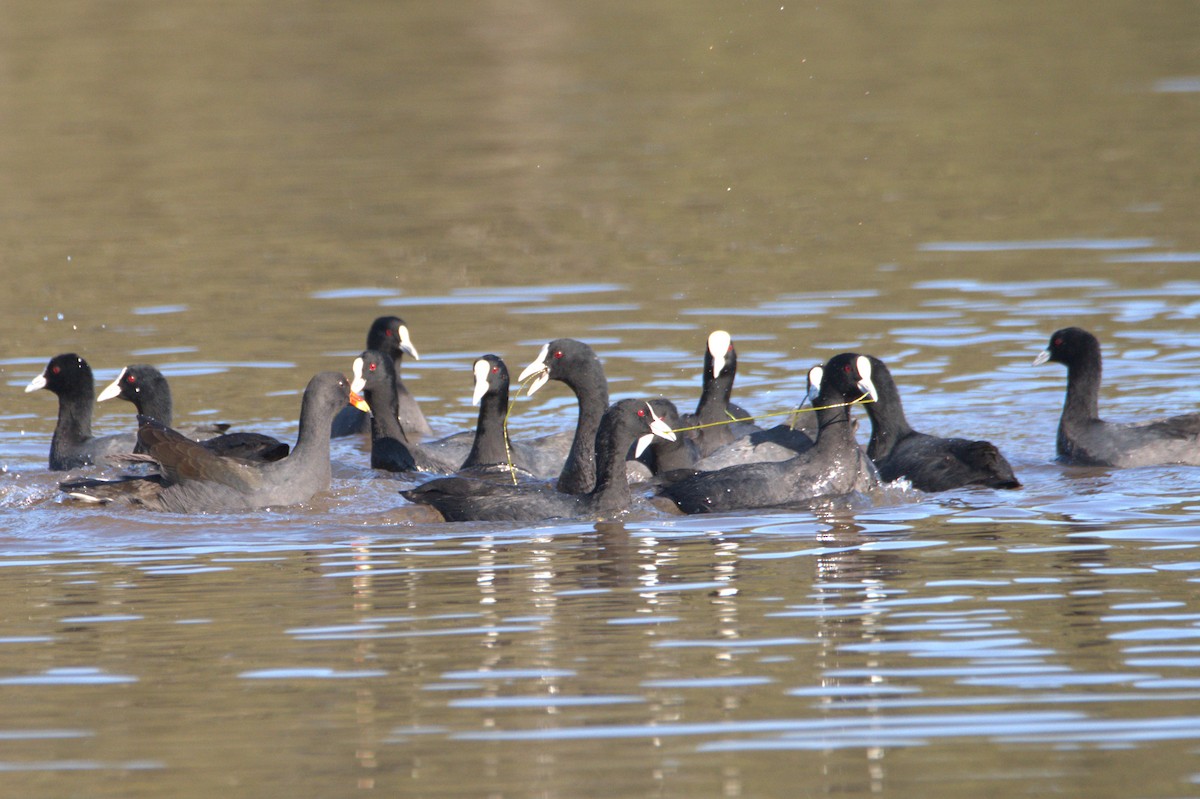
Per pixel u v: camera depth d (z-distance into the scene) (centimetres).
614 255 2761
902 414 1708
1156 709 961
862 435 1903
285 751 928
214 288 2572
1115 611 1137
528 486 1520
